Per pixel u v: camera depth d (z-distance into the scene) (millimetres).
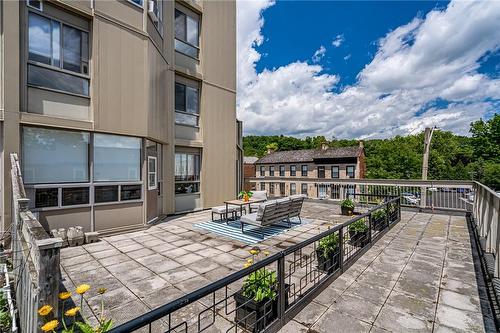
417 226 6477
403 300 2859
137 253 4508
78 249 4715
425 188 8562
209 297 2959
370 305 2760
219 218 7773
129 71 6070
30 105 4660
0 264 3535
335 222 7117
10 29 4379
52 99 4938
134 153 6293
